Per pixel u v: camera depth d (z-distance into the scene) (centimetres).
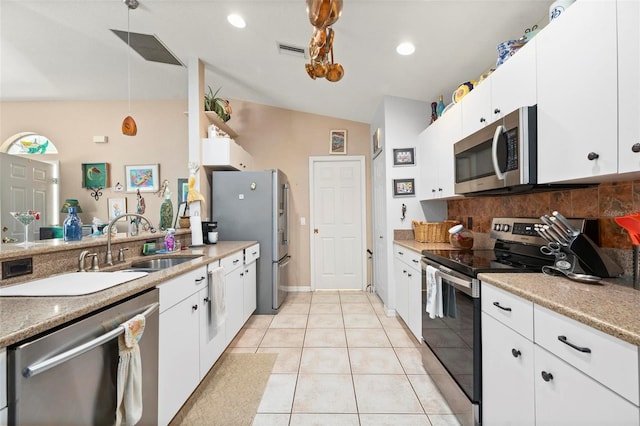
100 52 292
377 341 249
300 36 228
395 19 187
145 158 404
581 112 109
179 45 271
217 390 182
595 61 102
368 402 169
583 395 80
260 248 324
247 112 417
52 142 406
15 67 322
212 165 310
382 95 313
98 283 118
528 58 138
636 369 66
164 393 136
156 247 229
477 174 181
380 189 349
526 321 103
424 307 202
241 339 256
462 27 186
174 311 146
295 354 228
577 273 119
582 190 143
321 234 418
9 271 118
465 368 145
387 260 310
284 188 364
